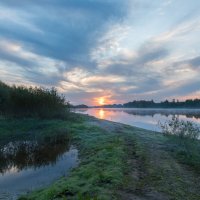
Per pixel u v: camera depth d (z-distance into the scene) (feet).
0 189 30.30
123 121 120.37
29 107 87.86
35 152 49.85
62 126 72.84
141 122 114.62
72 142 57.21
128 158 36.65
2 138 60.90
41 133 65.26
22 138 61.31
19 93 86.79
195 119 120.16
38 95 88.89
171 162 34.88
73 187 25.31
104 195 22.68
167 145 46.75
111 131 66.95
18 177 34.94
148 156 37.63
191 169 32.07
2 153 49.32
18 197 27.61
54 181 31.76
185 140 43.68
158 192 24.18
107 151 40.29
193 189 25.39
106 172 28.60
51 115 87.92
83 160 40.01
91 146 48.80
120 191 24.13
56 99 92.58
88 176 29.45
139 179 27.63
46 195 24.67
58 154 47.67
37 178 34.06
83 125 75.31
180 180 27.68
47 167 39.32
